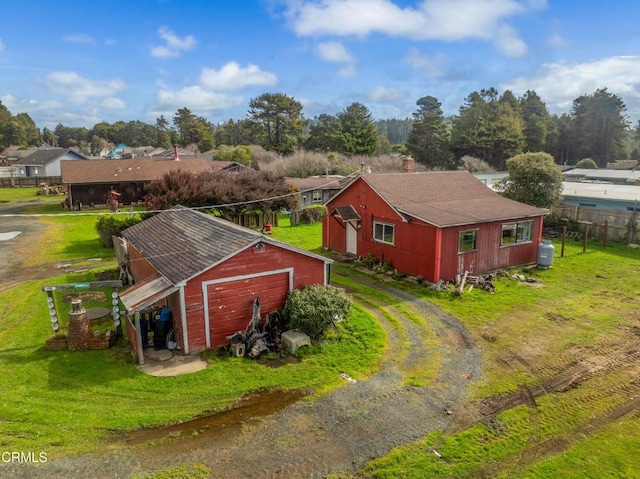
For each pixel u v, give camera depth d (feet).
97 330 46.96
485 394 35.22
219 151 245.86
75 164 148.15
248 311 44.21
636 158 300.20
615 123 279.69
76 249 85.15
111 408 32.63
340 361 40.52
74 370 38.06
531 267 72.23
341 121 258.16
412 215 64.59
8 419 30.91
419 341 45.01
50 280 65.05
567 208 99.96
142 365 39.22
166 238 55.21
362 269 72.08
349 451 28.43
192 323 41.24
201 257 43.75
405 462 27.37
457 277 63.41
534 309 53.52
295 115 272.31
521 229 72.08
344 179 145.69
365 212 75.15
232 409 32.94
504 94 288.92
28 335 45.27
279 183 106.63
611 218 91.20
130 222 86.28
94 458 27.45
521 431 30.58
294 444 29.07
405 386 36.32
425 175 81.56
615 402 34.19
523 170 98.53
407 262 67.21
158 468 26.73
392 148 303.07
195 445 28.86
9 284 63.46
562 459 27.84
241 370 38.63
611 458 27.99
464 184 82.07
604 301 56.18
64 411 32.07
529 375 38.22
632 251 82.38
